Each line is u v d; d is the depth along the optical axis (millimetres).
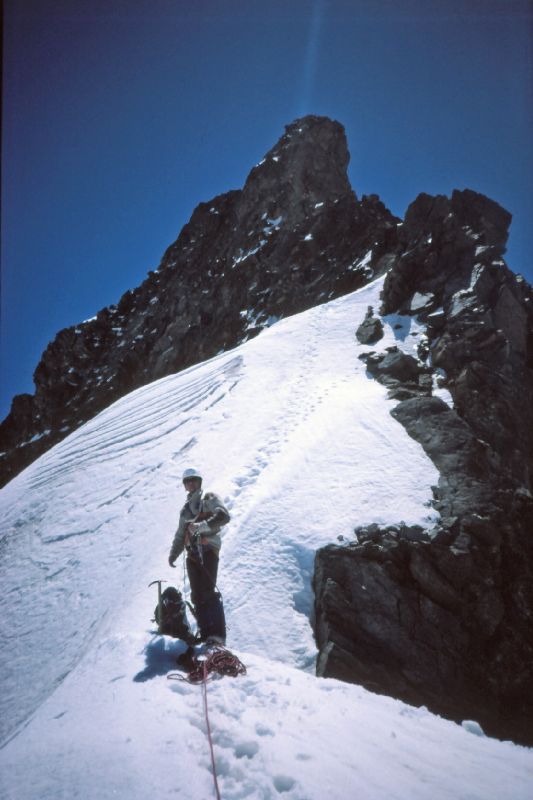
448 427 14117
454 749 3738
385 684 8867
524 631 10125
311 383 19844
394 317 22422
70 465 25500
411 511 11711
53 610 14016
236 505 12930
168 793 2570
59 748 3234
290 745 3184
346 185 52188
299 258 40844
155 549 13469
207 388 24562
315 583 10414
